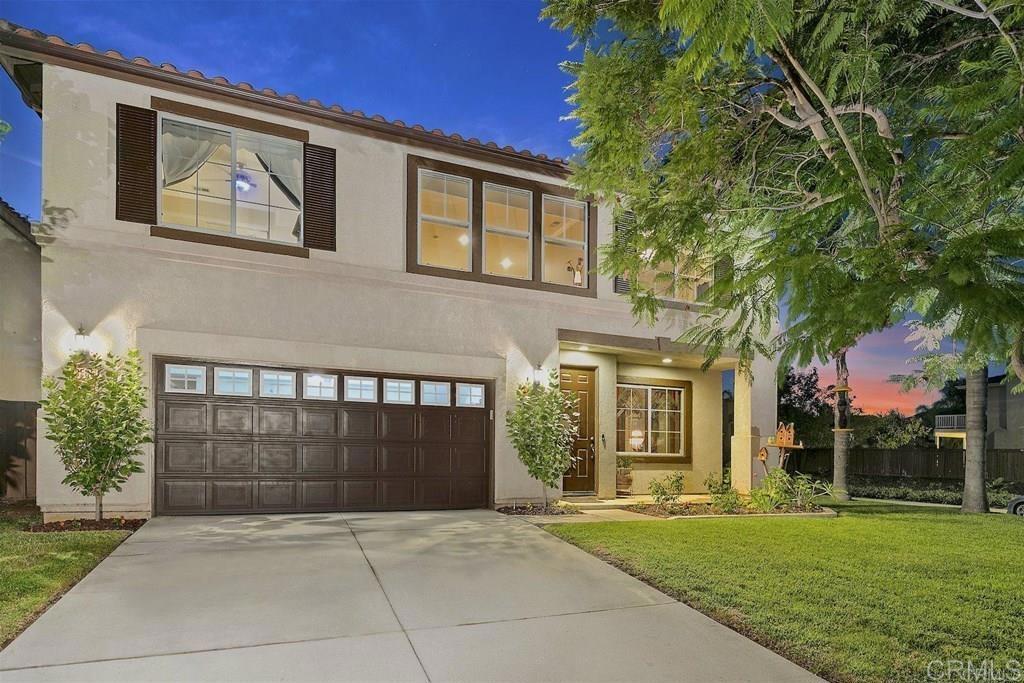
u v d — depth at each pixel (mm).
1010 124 3037
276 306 9469
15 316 11719
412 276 10422
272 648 4246
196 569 5992
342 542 7344
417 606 5168
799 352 3266
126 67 8719
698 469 15039
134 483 8602
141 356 8594
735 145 6191
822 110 5887
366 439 9992
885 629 4789
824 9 4883
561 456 10586
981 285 2732
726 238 6578
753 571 6414
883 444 24359
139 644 4230
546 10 5656
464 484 10633
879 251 3434
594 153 6105
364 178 10289
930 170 5195
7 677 3727
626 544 7555
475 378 10812
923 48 5906
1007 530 9602
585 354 12969
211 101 9344
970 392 12914
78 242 8352
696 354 13164
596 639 4590
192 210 9586
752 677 4008
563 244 12148
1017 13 3861
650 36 5699
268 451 9383
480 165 11281
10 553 6277
